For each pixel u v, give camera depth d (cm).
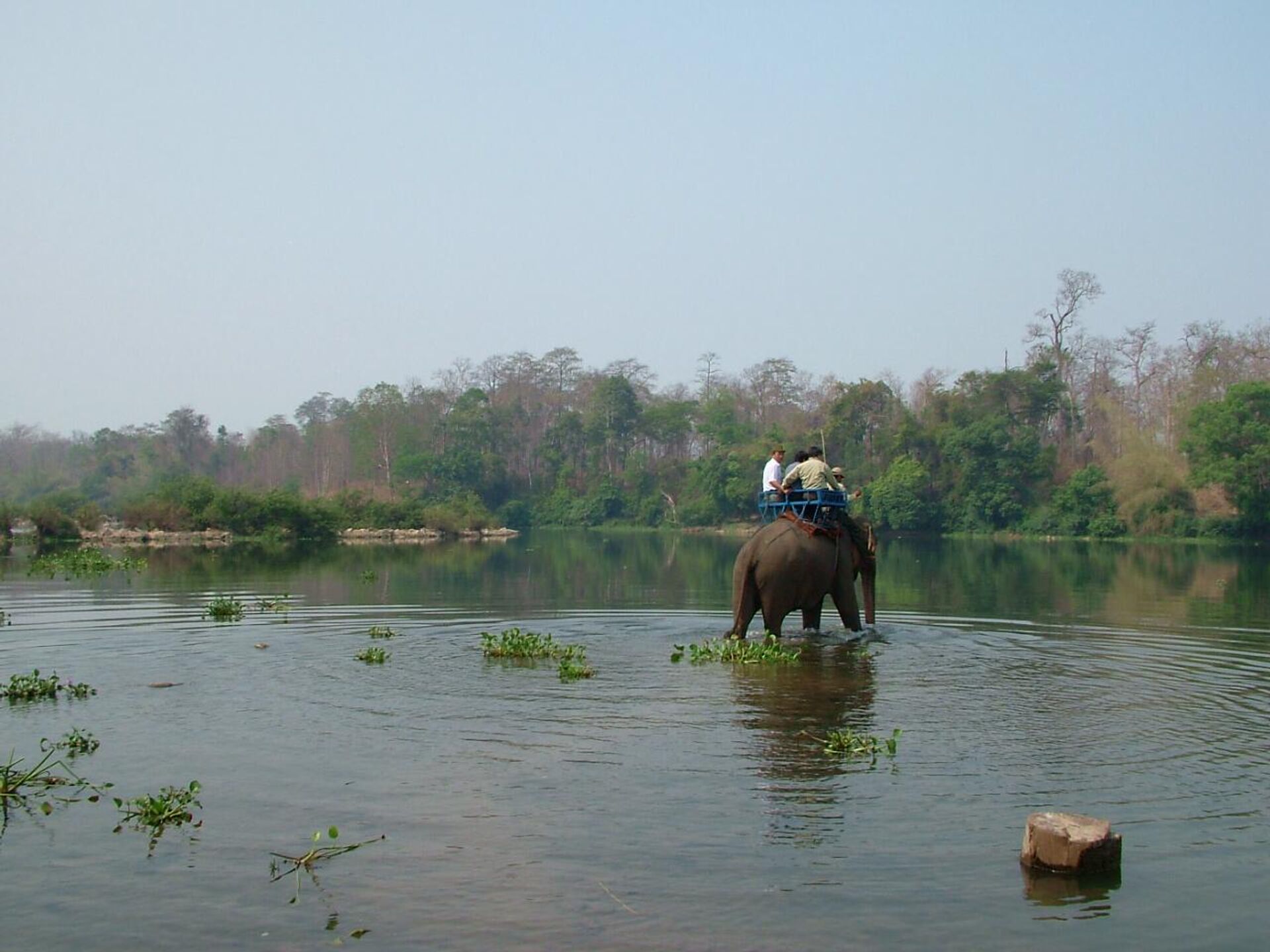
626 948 653
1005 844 817
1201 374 7562
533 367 12775
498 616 2200
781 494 1831
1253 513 6669
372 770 998
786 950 652
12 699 1305
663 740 1105
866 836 827
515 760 1030
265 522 6512
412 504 8125
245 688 1375
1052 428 9250
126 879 755
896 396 9238
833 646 1750
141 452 12294
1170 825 859
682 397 13075
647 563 4409
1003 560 4822
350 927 681
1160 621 2161
